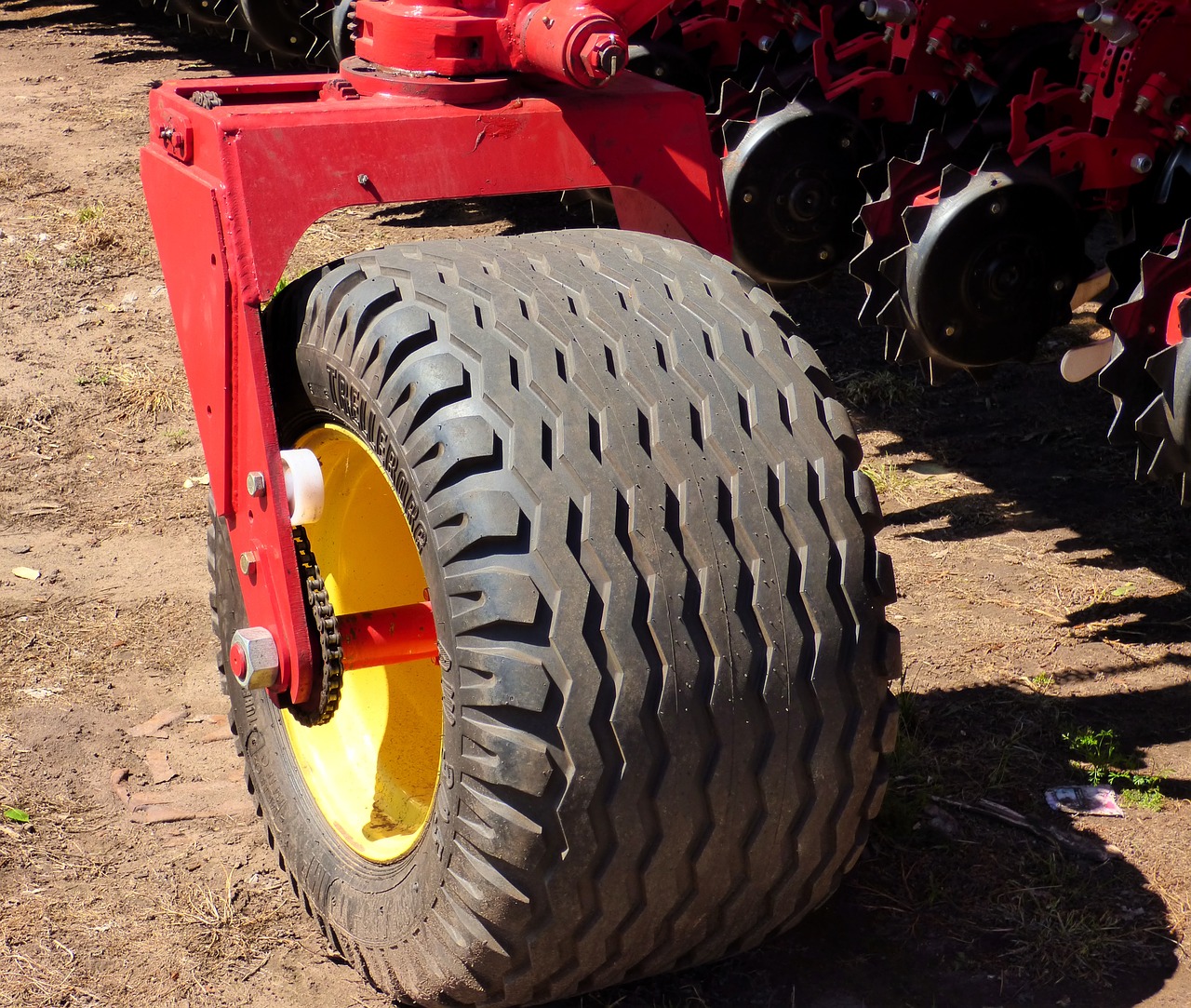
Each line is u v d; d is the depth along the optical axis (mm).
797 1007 2615
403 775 2865
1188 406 3205
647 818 2119
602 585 2066
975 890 2938
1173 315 3381
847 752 2242
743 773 2162
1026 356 4074
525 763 2049
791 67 5020
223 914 2904
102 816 3236
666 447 2158
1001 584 4285
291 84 2951
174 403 5703
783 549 2186
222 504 2658
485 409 2131
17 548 4570
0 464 5188
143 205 8211
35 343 6285
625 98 2736
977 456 5184
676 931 2281
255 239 2416
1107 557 4445
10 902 2912
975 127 4043
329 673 2518
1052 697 3664
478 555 2078
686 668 2092
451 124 2570
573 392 2164
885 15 4168
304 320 2496
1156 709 3613
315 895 2754
